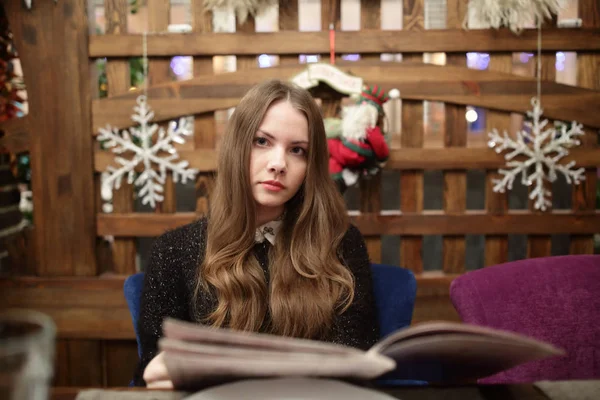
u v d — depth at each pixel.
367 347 1.04
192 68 1.74
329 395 0.59
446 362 0.71
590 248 1.79
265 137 1.00
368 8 1.70
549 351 0.57
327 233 1.07
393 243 2.07
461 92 1.70
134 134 1.73
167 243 1.12
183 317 1.10
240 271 1.02
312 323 1.02
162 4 1.71
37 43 1.69
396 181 2.10
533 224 1.75
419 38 1.69
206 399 0.58
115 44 1.70
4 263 1.89
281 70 1.70
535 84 1.71
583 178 1.73
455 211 1.77
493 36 1.69
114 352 1.80
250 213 1.03
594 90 1.70
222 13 1.67
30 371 0.47
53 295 1.77
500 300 1.07
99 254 1.80
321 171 1.08
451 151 1.73
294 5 1.70
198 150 1.73
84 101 1.71
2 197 1.95
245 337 0.55
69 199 1.75
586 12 1.69
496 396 0.69
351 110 1.58
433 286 1.77
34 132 1.73
